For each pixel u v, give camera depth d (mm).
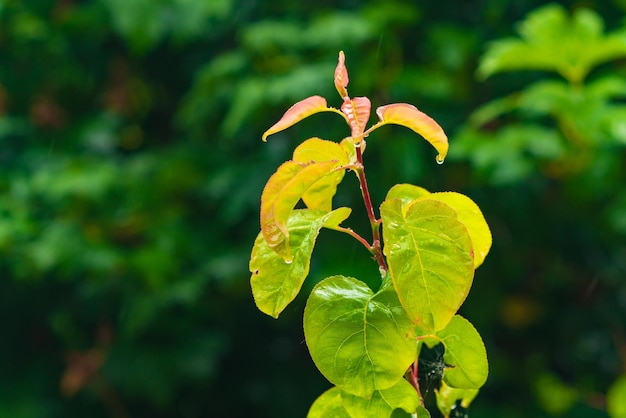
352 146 1104
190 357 2775
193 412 3160
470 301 2863
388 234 1035
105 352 2811
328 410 1122
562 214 2869
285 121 1060
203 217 3025
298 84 2473
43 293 2992
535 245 2967
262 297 1062
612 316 3053
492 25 2811
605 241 2928
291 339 3123
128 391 2734
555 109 2148
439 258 1032
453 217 1040
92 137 2959
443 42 2652
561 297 3113
